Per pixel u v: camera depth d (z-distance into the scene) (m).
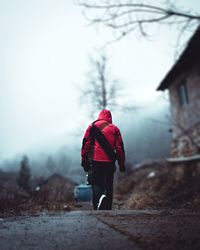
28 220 2.33
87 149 3.76
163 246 1.52
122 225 2.07
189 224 2.07
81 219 2.37
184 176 10.09
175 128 13.16
